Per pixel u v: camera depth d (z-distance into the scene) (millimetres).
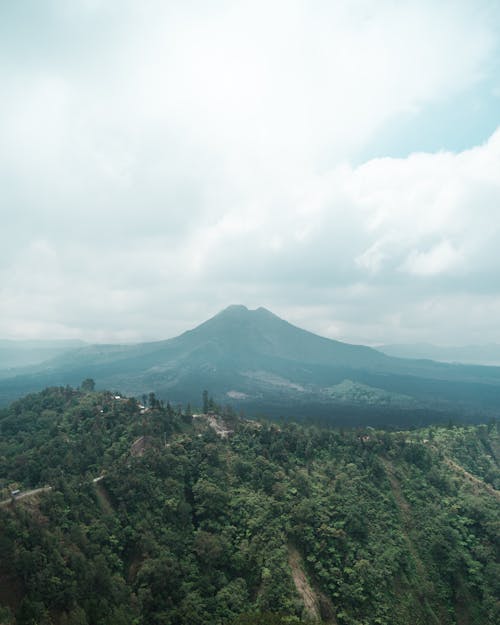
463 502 129000
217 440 136500
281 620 78500
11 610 69562
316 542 103875
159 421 135250
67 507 92375
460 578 108875
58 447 117875
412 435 183500
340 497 119125
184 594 86188
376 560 105625
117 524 94125
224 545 98188
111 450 120000
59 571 76500
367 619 93938
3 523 79375
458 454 174750
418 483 137250
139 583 85438
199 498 108625
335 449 146375
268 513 107375
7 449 121562
